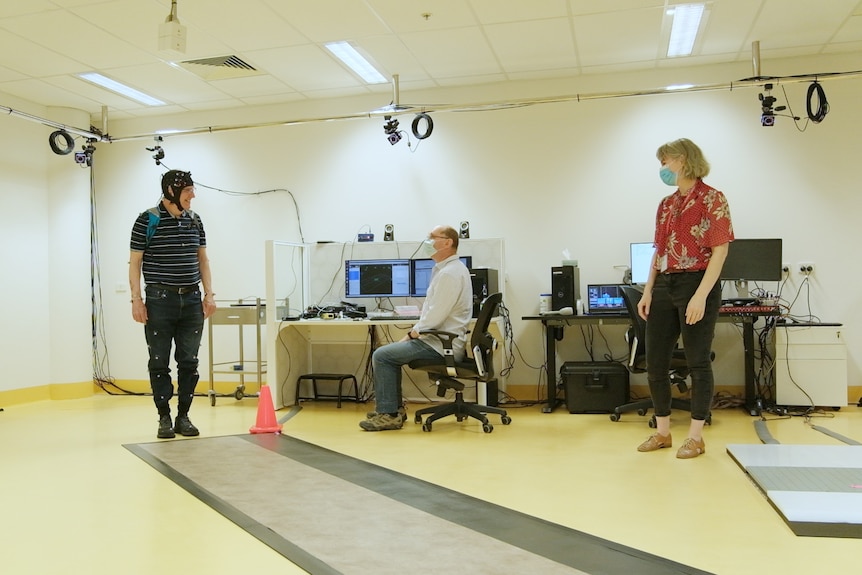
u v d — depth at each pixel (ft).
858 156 15.90
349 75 16.98
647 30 14.28
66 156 19.51
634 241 17.07
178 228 12.86
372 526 7.50
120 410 16.99
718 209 10.00
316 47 14.99
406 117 18.51
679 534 7.13
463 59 15.97
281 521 7.72
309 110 19.15
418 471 10.11
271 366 16.44
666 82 16.90
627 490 8.87
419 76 17.22
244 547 6.96
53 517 8.04
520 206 17.74
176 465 10.59
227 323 17.75
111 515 8.09
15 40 14.23
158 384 12.98
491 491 8.95
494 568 6.20
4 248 18.06
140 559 6.66
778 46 15.42
